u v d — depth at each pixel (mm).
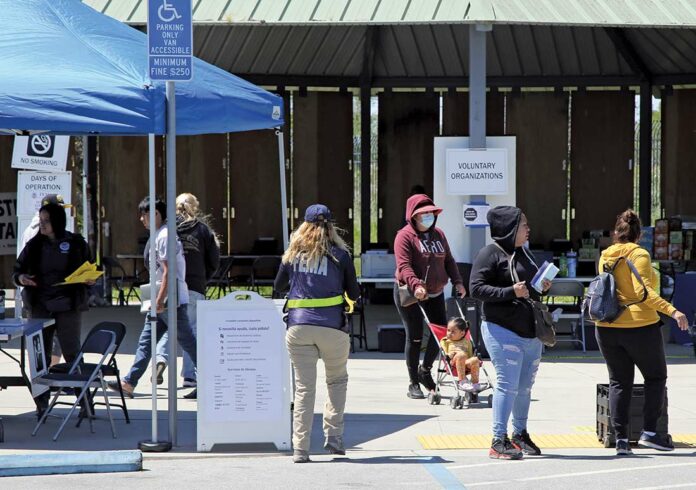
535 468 23625
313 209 24344
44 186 42562
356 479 22547
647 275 24719
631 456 24984
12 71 25250
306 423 24344
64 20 28359
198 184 68250
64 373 28188
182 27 24812
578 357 42281
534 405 31719
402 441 26828
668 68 64625
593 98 67812
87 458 23484
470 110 42625
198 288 33500
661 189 67625
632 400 26125
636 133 73500
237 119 28516
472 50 42719
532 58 66062
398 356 42094
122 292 62719
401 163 68250
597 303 24594
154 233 25594
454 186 42031
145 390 33906
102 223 66625
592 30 64000
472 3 42719
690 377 37156
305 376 24328
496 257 23750
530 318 23734
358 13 43188
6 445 25984
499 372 24094
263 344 25516
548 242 68250
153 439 25516
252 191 68500
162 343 33688
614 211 68188
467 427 28547
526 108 67938
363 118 66875
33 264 29828
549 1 43719
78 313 30312
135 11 45906
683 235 56594
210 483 22172
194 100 27312
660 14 44094
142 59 27219
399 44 65250
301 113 68000
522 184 68188
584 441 26734
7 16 27766
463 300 40531
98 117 24859
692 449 25812
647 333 24750
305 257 24047
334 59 66250
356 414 30266
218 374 25391
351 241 69000
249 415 25453
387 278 44969
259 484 22062
